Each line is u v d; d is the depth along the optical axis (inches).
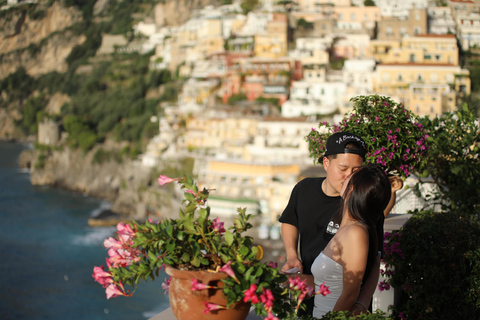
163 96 4407.0
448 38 3617.1
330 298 163.6
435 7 4128.9
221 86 3986.2
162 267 139.9
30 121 5905.5
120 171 3506.4
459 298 230.4
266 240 2057.1
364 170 163.6
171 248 130.6
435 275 228.7
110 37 6235.2
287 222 195.8
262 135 2970.0
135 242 131.2
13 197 3282.5
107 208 3171.8
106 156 3700.8
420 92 3193.9
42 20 7062.0
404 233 235.5
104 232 2481.5
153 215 3002.0
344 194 168.6
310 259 183.9
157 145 3472.0
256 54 3959.2
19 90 6373.0
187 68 4586.6
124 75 5172.2
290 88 3563.0
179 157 3171.8
